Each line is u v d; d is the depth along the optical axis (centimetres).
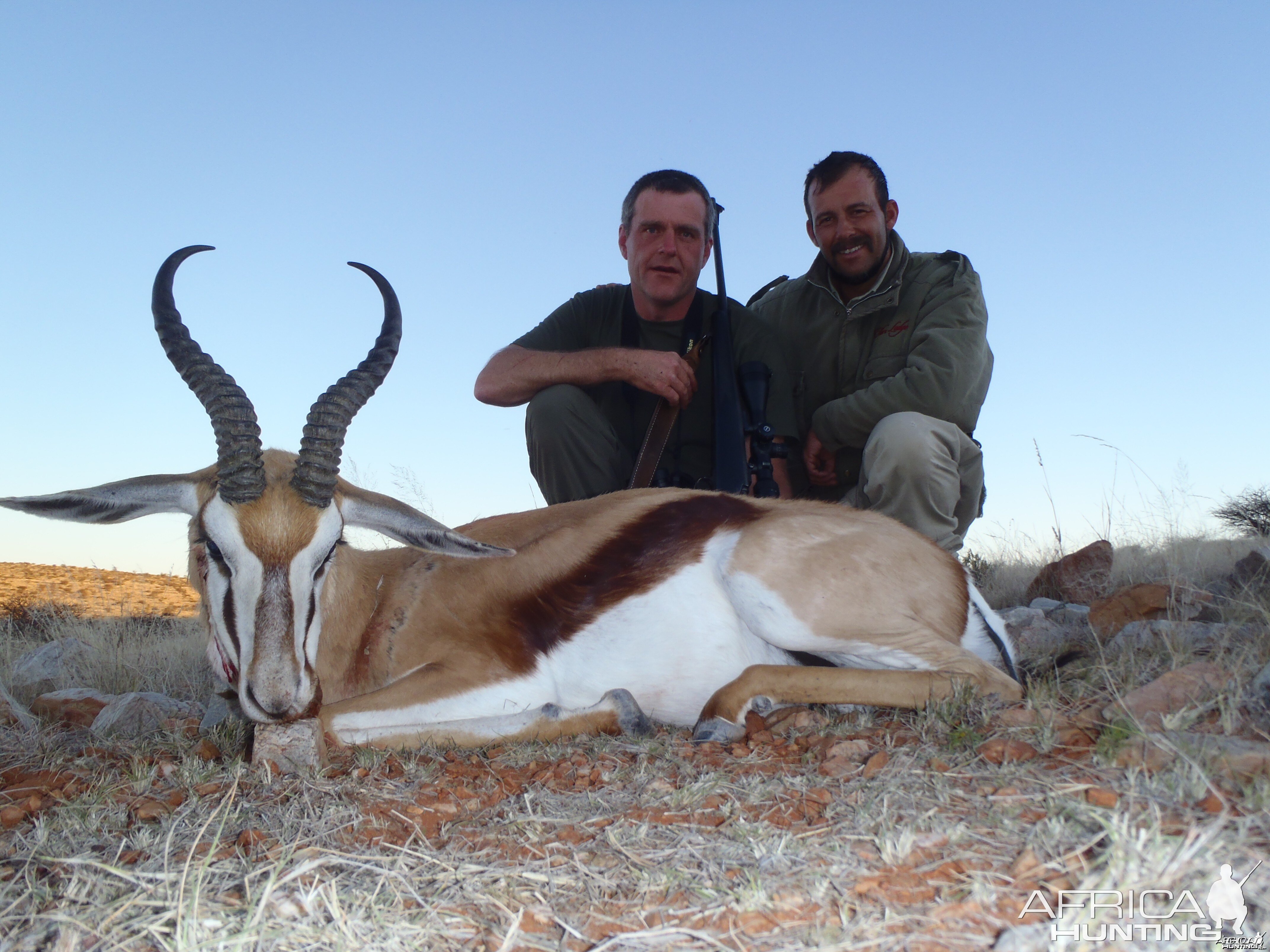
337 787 96
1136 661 125
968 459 191
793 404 191
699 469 183
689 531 127
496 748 114
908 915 64
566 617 125
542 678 123
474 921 67
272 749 102
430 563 131
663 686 125
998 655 132
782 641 122
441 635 124
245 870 75
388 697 116
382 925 65
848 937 62
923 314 189
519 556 128
